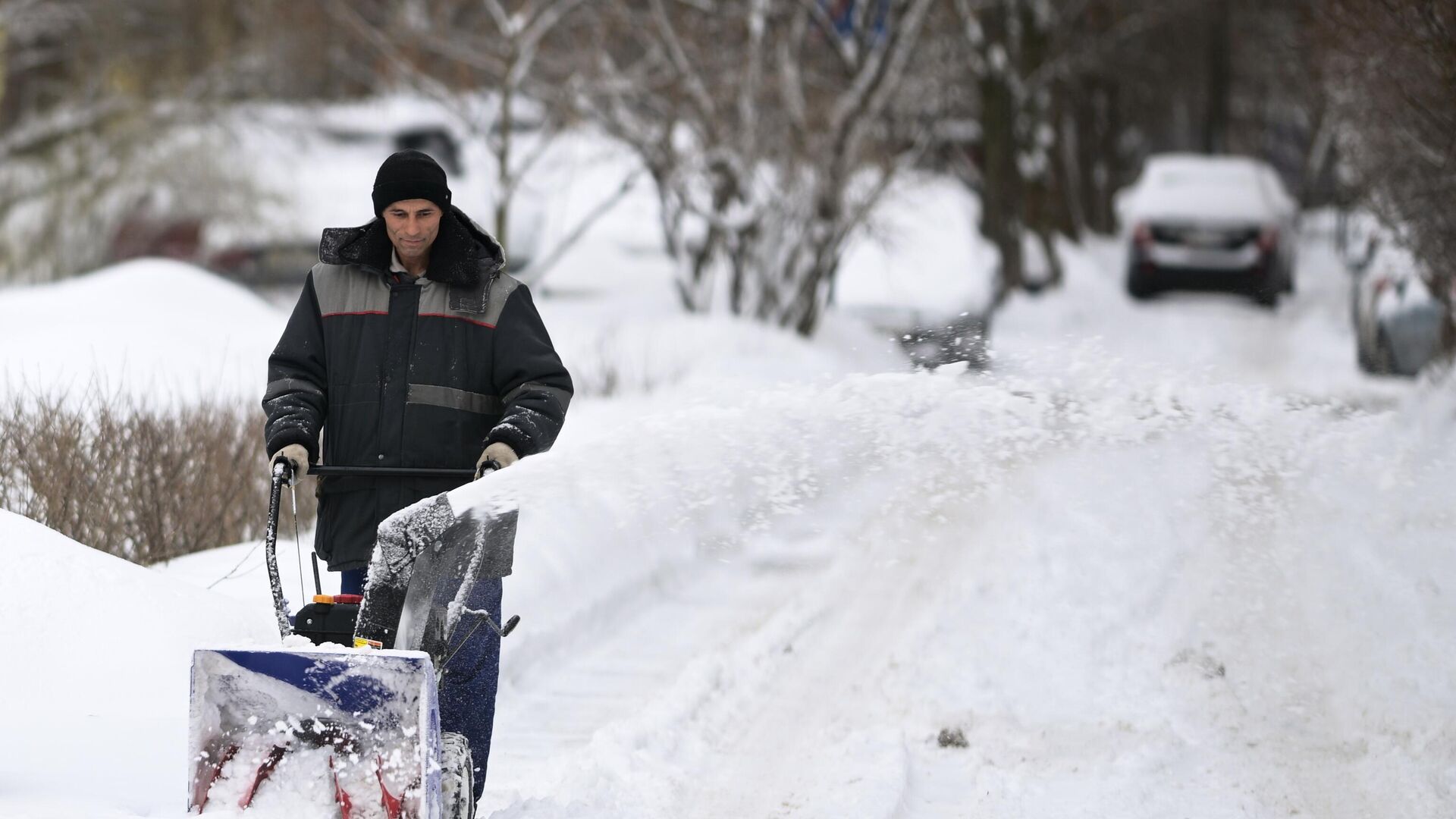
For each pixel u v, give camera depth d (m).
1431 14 24.34
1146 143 118.69
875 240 41.91
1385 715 13.98
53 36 51.53
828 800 12.18
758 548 21.23
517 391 10.70
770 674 15.85
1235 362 36.97
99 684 12.58
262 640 13.77
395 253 10.98
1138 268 60.81
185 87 50.22
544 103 43.44
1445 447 16.98
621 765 12.97
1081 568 18.17
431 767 9.09
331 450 10.84
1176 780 12.76
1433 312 35.84
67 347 25.59
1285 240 61.31
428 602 9.99
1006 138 59.31
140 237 47.44
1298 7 39.56
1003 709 14.57
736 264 41.94
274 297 47.22
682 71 40.69
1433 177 27.47
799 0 40.81
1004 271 59.09
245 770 9.18
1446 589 16.84
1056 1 73.62
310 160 50.28
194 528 18.00
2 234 47.81
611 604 18.20
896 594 18.64
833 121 40.72
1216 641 16.14
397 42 45.31
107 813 10.02
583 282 46.72
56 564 13.40
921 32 42.38
